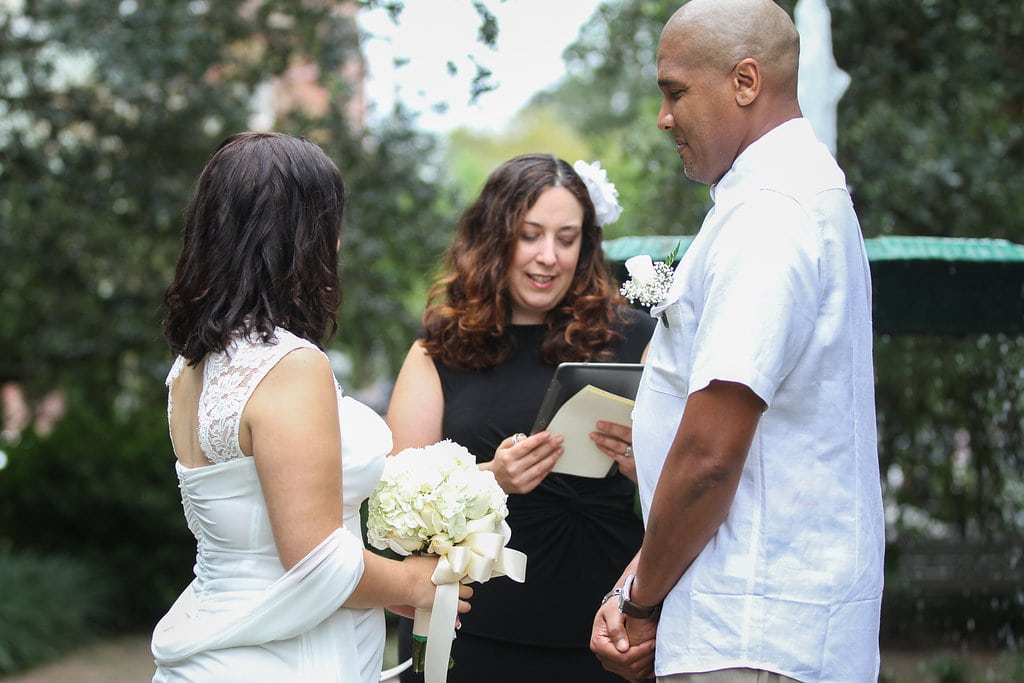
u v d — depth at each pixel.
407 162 8.09
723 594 1.93
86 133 8.18
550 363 2.86
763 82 2.01
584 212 2.87
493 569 2.22
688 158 2.11
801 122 2.05
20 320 8.58
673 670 1.97
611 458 2.61
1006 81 6.40
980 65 6.26
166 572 7.88
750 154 2.00
